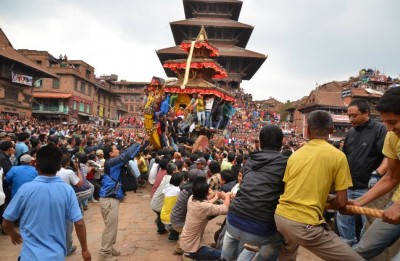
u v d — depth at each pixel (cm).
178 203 627
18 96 4225
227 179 722
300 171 307
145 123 1426
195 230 534
